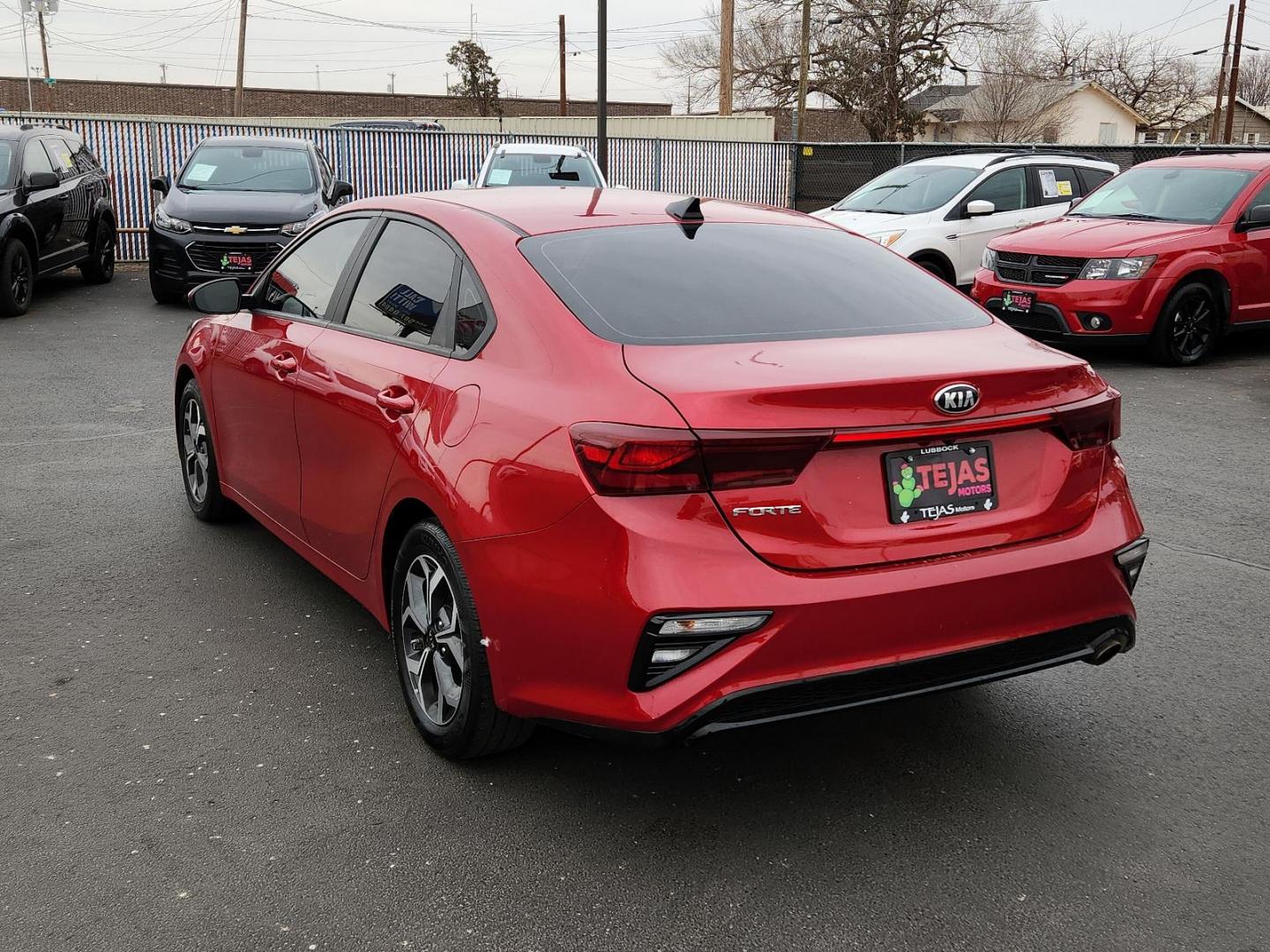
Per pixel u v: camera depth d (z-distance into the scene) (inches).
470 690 120.0
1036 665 115.5
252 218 496.1
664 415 102.1
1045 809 121.0
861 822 118.0
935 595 106.8
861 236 156.0
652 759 131.0
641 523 101.4
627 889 106.2
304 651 159.3
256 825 116.0
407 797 121.8
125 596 178.2
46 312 486.3
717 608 100.0
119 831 114.4
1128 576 120.6
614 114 2851.9
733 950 98.0
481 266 131.6
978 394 109.6
